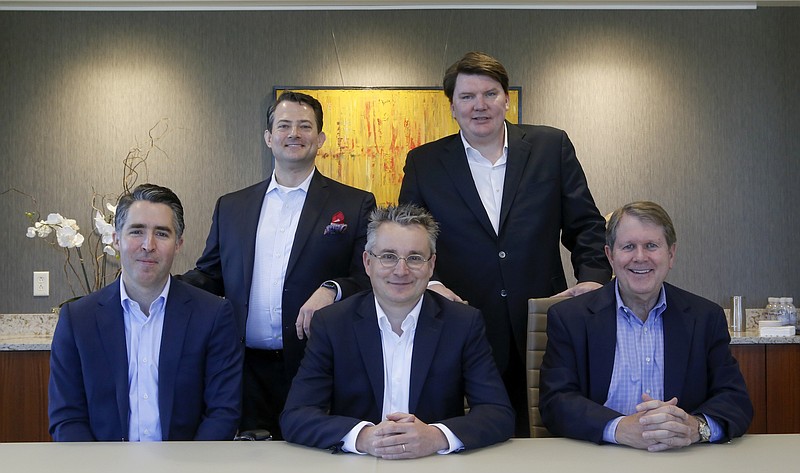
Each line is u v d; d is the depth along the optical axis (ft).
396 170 14.10
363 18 14.21
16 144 14.07
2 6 13.99
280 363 9.34
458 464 5.63
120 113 14.15
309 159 9.36
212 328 7.35
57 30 14.14
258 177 14.16
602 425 6.26
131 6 14.11
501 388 6.84
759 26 14.26
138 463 5.65
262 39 14.21
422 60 14.20
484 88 8.80
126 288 7.25
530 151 9.15
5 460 5.73
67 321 7.18
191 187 14.17
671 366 6.96
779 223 14.23
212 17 14.21
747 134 14.25
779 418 12.73
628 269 6.88
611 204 14.17
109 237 12.98
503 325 8.85
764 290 14.20
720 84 14.24
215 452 6.01
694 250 14.21
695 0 14.19
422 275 6.79
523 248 8.88
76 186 14.08
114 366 7.08
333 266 9.22
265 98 14.20
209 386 7.38
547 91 14.20
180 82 14.19
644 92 14.20
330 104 14.14
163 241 7.14
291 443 6.37
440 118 14.14
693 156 14.19
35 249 14.05
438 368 6.89
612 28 14.24
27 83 14.10
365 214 9.44
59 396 7.09
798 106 14.24
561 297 8.13
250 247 9.26
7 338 13.23
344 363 6.95
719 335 7.09
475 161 9.21
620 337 7.19
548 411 6.92
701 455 5.86
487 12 14.23
